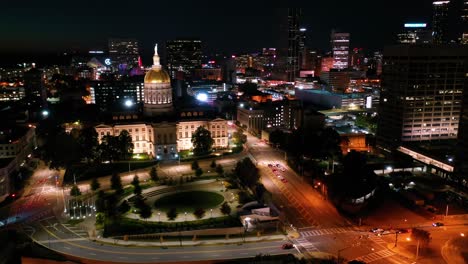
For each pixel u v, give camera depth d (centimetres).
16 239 16925
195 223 18088
